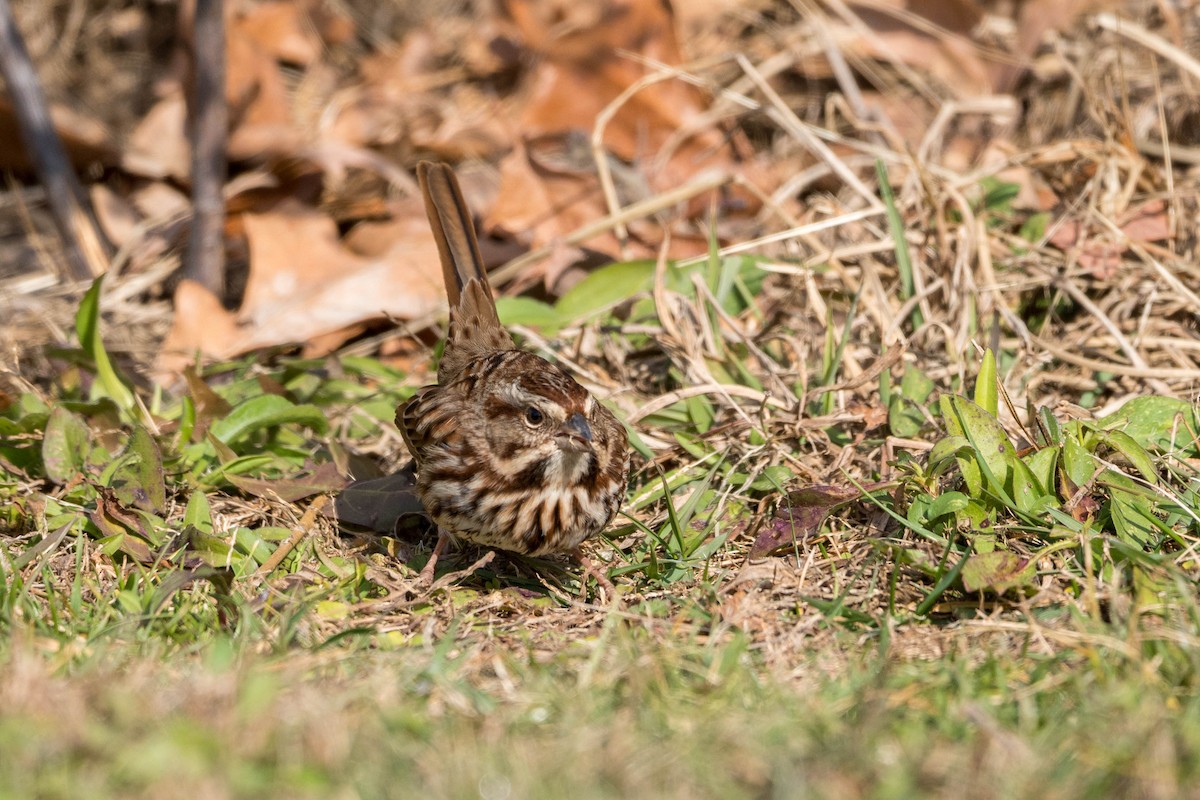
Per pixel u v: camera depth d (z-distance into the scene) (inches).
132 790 211.0
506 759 224.1
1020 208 498.3
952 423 351.3
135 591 326.0
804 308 463.5
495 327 398.6
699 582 339.3
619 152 561.6
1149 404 374.3
